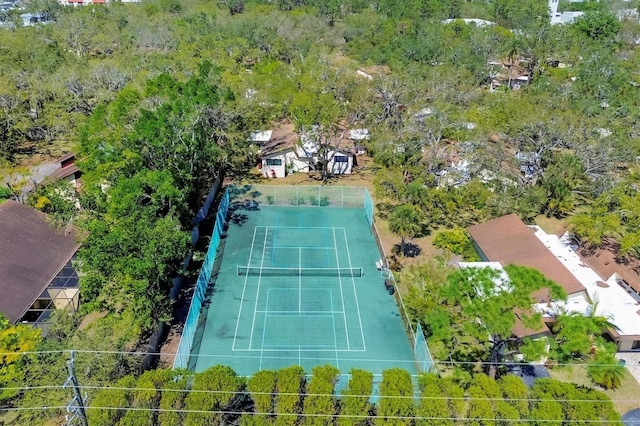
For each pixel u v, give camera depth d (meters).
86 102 72.69
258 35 104.94
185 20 115.06
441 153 55.09
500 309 28.38
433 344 34.06
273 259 45.19
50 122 69.38
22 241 39.12
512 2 144.62
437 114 58.06
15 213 41.28
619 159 53.31
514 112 56.25
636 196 43.84
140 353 29.48
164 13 125.75
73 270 39.00
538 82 76.81
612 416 23.59
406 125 58.81
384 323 37.34
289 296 40.16
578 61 90.88
